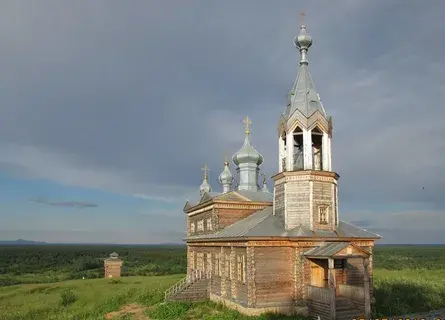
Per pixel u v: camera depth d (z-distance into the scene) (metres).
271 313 32.03
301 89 38.16
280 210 36.91
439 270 80.62
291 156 36.78
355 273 34.78
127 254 186.50
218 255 40.31
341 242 32.91
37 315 44.28
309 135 36.50
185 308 37.66
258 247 33.03
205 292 41.31
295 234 33.69
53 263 138.62
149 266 113.19
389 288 41.97
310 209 35.00
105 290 57.03
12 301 53.19
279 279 33.00
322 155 37.47
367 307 29.84
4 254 183.12
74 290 58.44
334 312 29.42
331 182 36.22
